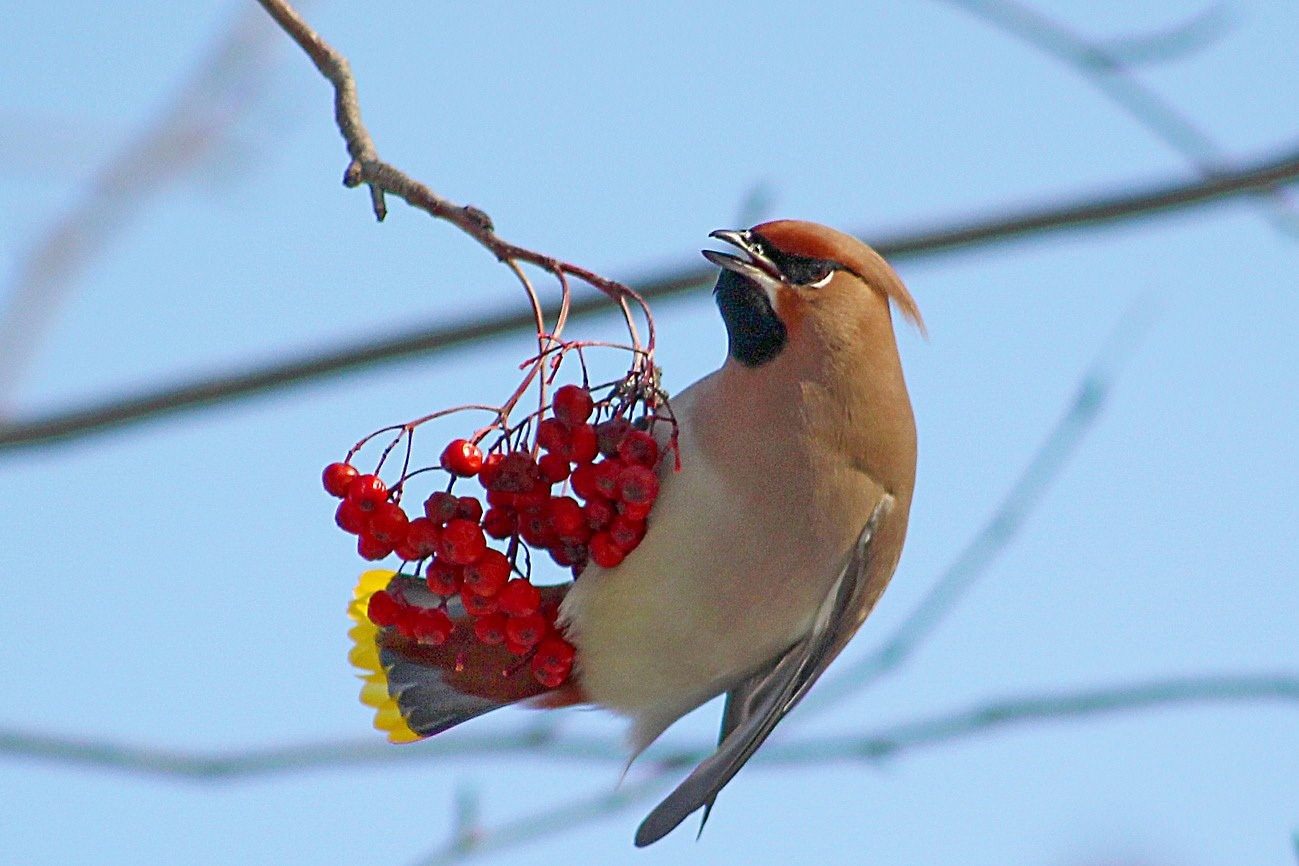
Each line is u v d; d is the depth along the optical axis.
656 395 9.91
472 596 9.62
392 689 10.98
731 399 10.49
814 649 10.87
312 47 9.69
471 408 9.46
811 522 10.54
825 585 10.77
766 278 10.70
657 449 9.84
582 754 12.28
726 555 10.32
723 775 10.37
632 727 10.92
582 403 9.50
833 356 10.62
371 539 9.44
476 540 9.36
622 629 10.39
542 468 9.64
